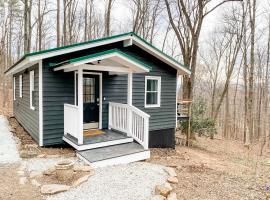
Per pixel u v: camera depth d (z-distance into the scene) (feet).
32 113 25.93
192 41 47.96
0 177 14.99
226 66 81.51
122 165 18.90
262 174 22.74
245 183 17.65
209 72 94.32
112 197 12.85
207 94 95.45
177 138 45.06
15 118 43.04
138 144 22.84
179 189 14.84
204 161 26.96
